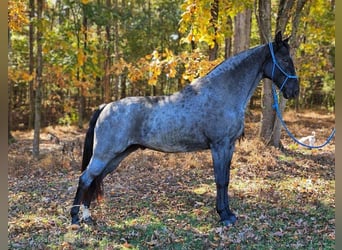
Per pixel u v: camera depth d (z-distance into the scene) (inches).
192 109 188.1
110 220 208.1
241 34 517.7
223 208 200.1
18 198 252.8
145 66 376.5
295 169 329.1
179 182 291.7
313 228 194.5
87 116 848.9
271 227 196.5
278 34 196.7
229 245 174.7
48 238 183.6
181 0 724.0
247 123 630.5
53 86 722.8
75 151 403.9
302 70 633.6
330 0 558.6
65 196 259.8
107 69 669.9
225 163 193.8
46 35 394.3
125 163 348.8
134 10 815.7
